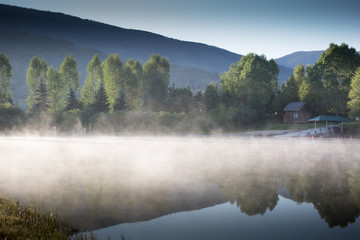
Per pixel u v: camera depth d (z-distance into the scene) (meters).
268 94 67.56
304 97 63.28
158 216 8.79
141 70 84.06
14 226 7.10
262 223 8.22
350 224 8.11
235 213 9.09
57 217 8.52
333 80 62.91
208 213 9.06
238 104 67.69
